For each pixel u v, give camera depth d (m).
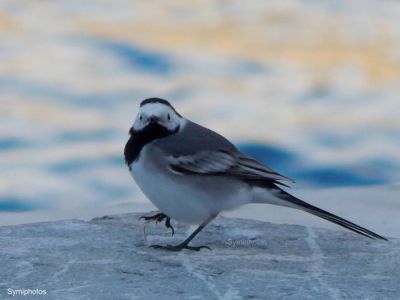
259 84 22.44
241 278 8.12
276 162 18.95
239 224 9.91
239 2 26.98
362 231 8.80
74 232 9.44
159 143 8.67
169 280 8.04
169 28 25.27
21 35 24.89
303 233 9.66
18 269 8.27
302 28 25.41
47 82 22.36
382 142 19.69
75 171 17.95
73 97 21.41
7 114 20.64
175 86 22.17
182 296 7.68
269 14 26.14
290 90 22.22
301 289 7.89
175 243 9.17
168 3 26.75
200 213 8.75
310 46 24.42
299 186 17.83
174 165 8.59
